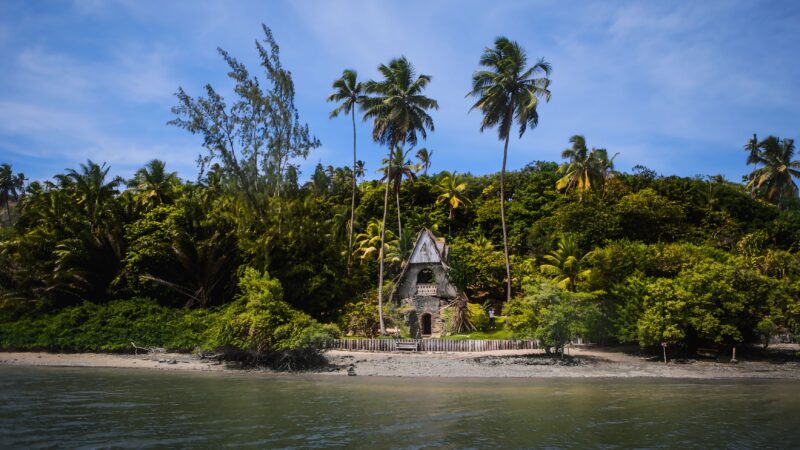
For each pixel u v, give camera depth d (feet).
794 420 61.72
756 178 246.06
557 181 244.01
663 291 114.21
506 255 157.99
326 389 85.10
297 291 132.67
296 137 151.64
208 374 105.60
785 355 121.29
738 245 178.09
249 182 143.43
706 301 112.88
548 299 116.78
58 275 140.56
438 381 95.86
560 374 103.35
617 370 107.55
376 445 49.19
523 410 67.00
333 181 285.23
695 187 223.71
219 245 139.44
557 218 203.00
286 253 134.92
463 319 155.94
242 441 50.31
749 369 108.78
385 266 197.26
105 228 144.97
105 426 56.44
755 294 113.91
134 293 144.46
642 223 189.67
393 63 160.76
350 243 184.75
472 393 81.25
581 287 139.13
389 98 153.99
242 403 71.31
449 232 241.96
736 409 68.44
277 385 89.76
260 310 110.42
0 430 54.49
